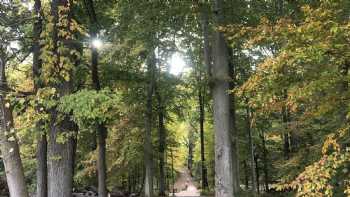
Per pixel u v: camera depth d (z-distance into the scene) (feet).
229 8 47.14
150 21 49.44
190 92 89.86
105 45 53.88
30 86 39.11
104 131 56.44
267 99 25.94
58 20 33.27
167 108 104.83
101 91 32.07
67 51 33.09
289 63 23.16
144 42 52.47
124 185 142.31
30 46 36.55
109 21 55.47
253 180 87.66
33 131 33.58
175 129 148.77
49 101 31.24
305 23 23.39
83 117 32.60
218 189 48.11
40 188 38.78
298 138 60.75
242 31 28.14
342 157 22.63
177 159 187.11
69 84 33.73
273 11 46.26
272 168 101.45
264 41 26.32
